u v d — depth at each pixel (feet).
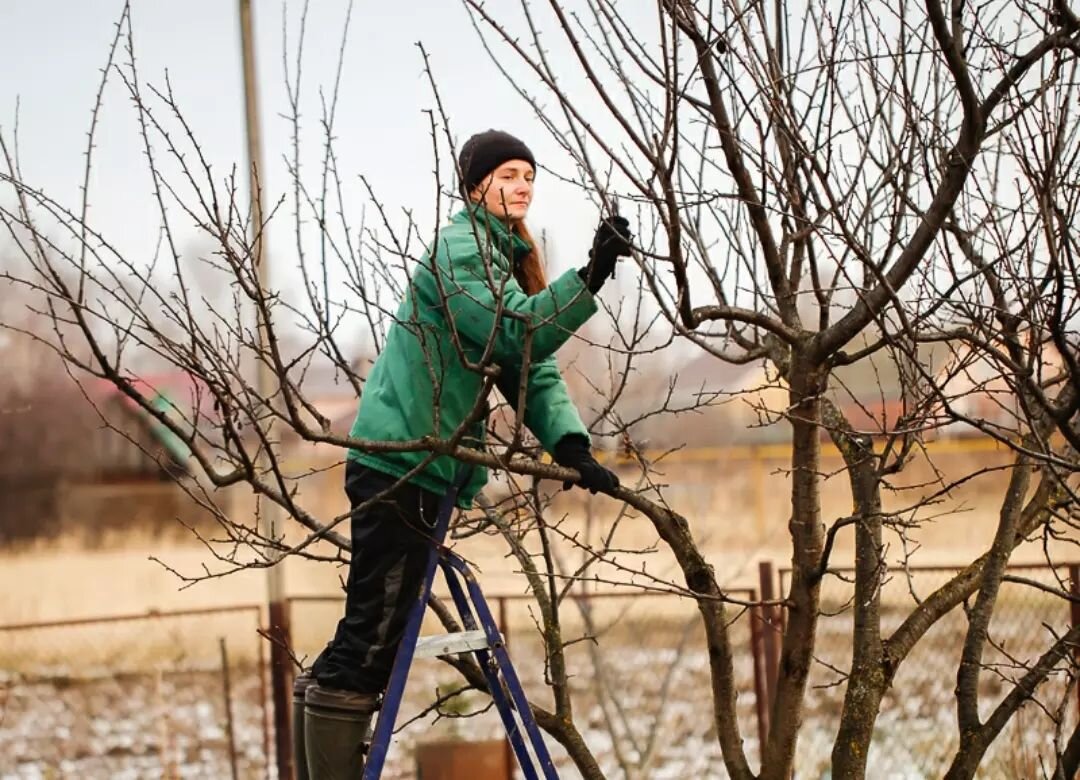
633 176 23.90
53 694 95.61
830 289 28.81
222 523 30.27
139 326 26.27
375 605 28.19
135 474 206.69
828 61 27.35
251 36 54.70
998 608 71.15
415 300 26.03
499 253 27.40
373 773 26.37
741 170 26.91
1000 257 25.66
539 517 31.30
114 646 109.19
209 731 86.28
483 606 29.17
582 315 25.57
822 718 74.08
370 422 28.40
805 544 29.86
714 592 30.37
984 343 24.95
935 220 24.75
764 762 30.63
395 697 26.99
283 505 27.30
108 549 190.80
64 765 81.25
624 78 25.52
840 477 96.02
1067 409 24.63
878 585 30.25
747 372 66.85
